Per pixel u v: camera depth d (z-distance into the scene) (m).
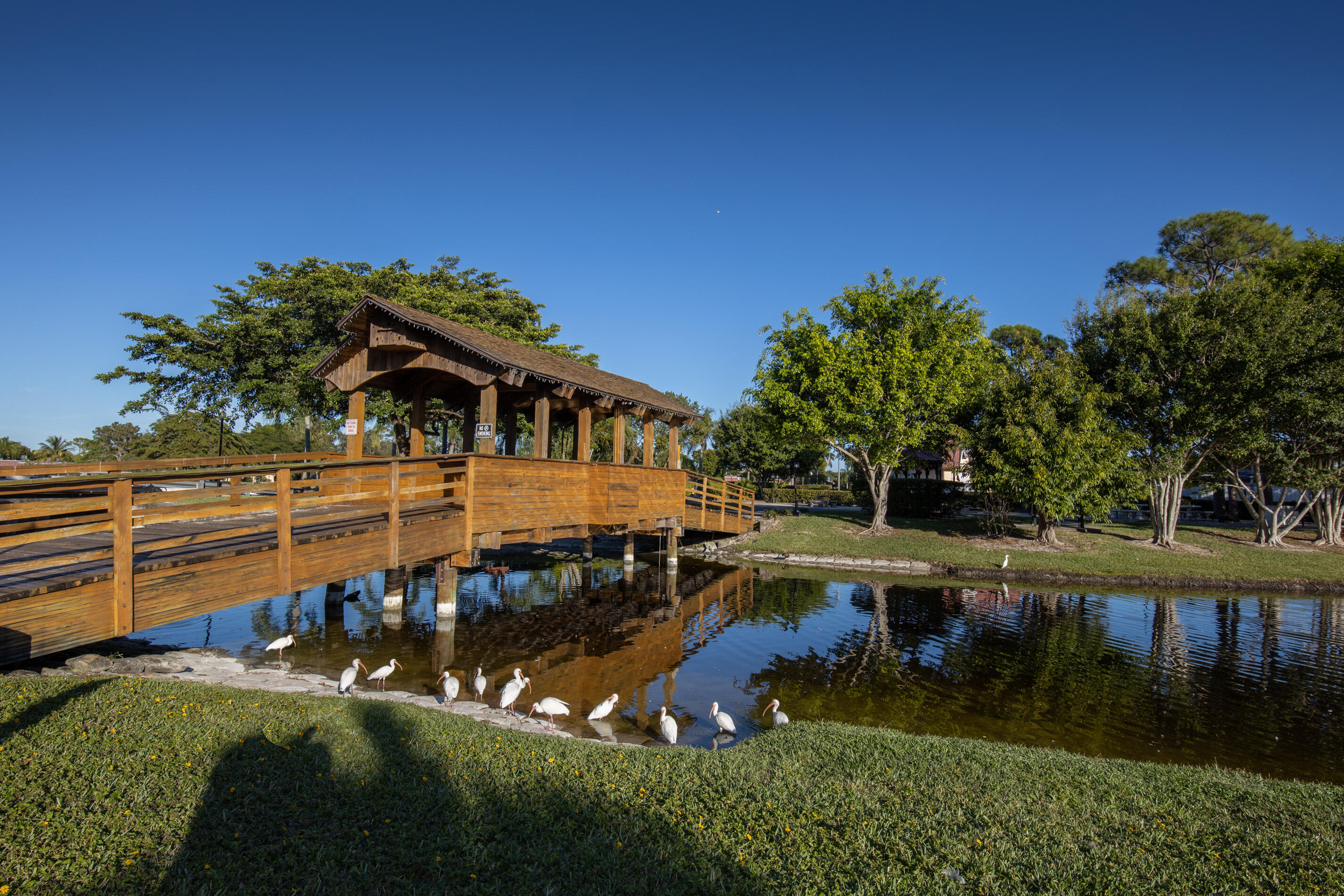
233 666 11.23
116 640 12.06
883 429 30.97
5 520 5.97
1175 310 27.27
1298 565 26.17
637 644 15.20
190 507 7.82
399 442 32.09
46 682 7.42
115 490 6.98
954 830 5.62
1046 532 29.66
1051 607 20.44
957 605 20.64
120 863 4.34
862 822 5.66
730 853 5.05
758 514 39.62
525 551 28.66
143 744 6.03
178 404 29.02
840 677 13.21
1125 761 8.15
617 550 31.47
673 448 25.22
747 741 8.62
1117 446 26.50
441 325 15.20
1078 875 4.96
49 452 78.44
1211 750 9.83
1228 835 5.75
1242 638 16.75
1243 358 25.22
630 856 4.93
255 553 8.60
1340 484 26.88
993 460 28.69
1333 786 7.74
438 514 12.62
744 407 56.06
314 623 15.35
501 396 20.47
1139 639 16.59
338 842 4.80
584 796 5.88
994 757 7.80
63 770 5.39
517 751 6.93
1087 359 29.42
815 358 31.02
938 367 30.45
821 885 4.67
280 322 28.27
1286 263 30.31
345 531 10.06
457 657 13.01
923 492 38.59
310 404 29.12
